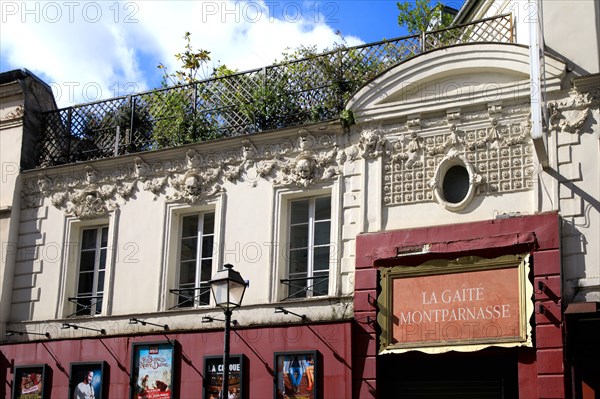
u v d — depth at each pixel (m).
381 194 16.31
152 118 19.33
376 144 16.56
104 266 19.02
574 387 14.02
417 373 15.58
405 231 15.77
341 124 16.92
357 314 15.80
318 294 16.75
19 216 19.80
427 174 16.06
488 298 14.83
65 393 17.94
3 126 20.28
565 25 15.55
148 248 18.34
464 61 16.03
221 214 17.80
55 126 20.25
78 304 18.94
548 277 14.44
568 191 14.85
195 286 17.97
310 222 17.23
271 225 17.25
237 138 17.91
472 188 15.55
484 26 17.44
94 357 17.89
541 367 14.13
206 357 16.84
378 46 17.52
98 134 19.80
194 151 18.31
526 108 15.54
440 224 15.68
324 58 17.80
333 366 15.69
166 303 17.89
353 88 17.47
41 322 18.84
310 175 17.09
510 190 15.31
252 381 16.34
